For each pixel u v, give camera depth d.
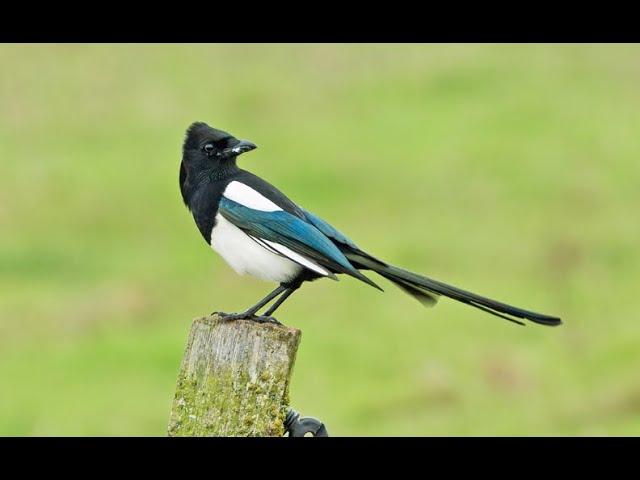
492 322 17.77
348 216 23.70
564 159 26.17
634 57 32.56
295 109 30.78
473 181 25.16
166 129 29.48
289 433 6.14
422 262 20.92
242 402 5.99
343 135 28.67
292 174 26.22
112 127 29.42
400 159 26.84
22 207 24.42
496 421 14.55
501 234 22.09
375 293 18.77
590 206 23.42
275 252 7.71
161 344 17.62
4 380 16.61
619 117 28.53
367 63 33.88
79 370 16.86
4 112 30.36
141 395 16.02
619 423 14.29
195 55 34.50
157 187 25.48
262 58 34.44
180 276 20.64
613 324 17.89
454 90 31.44
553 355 16.81
